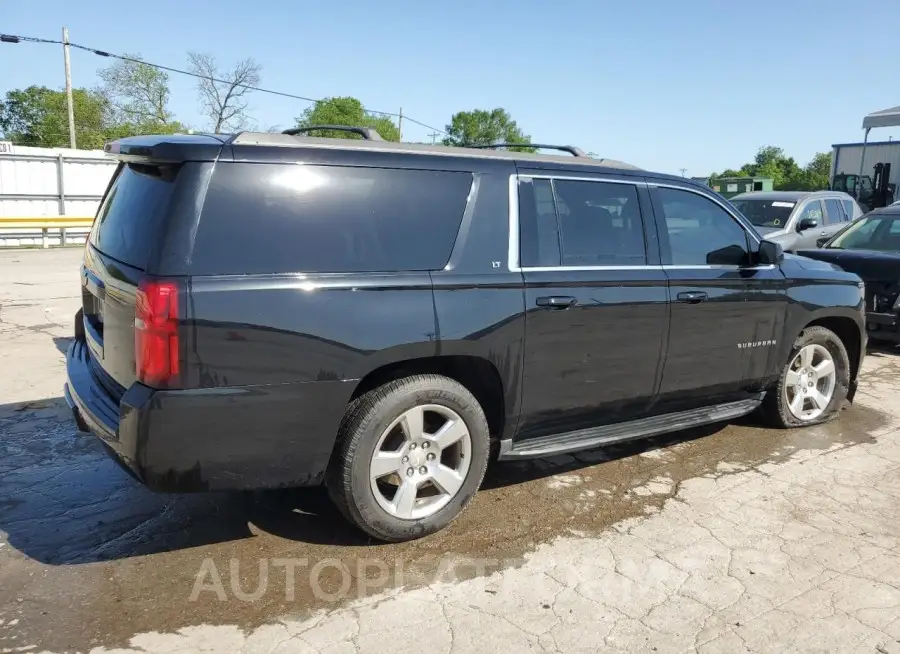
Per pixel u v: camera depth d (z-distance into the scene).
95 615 2.99
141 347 2.97
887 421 5.85
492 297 3.69
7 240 20.73
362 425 3.40
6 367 6.74
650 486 4.46
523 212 3.91
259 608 3.07
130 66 46.53
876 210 9.44
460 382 3.91
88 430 3.73
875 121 22.92
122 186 3.75
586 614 3.10
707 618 3.10
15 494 4.11
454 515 3.77
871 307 7.91
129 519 3.84
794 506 4.21
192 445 3.04
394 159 3.56
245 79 42.69
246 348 3.07
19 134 56.41
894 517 4.10
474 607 3.13
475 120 88.06
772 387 5.38
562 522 3.95
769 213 12.21
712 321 4.70
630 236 4.37
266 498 4.12
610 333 4.18
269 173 3.23
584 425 4.36
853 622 3.09
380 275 3.40
